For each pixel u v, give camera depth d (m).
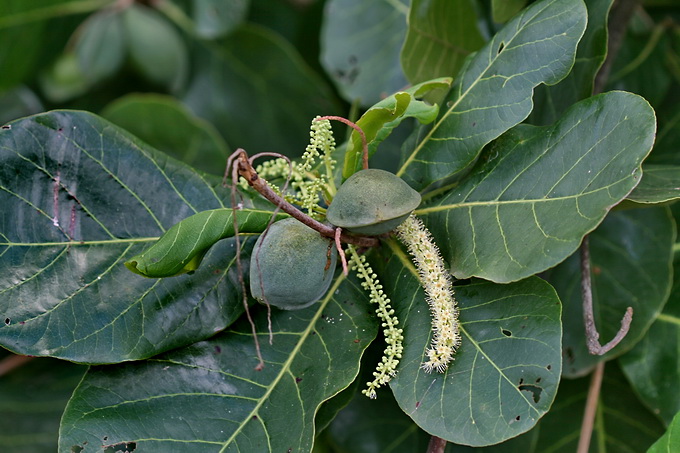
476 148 1.47
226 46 1.84
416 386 1.43
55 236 1.47
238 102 1.85
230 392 1.46
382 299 1.46
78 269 1.47
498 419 1.41
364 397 1.63
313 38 1.88
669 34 1.72
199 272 1.47
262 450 1.44
